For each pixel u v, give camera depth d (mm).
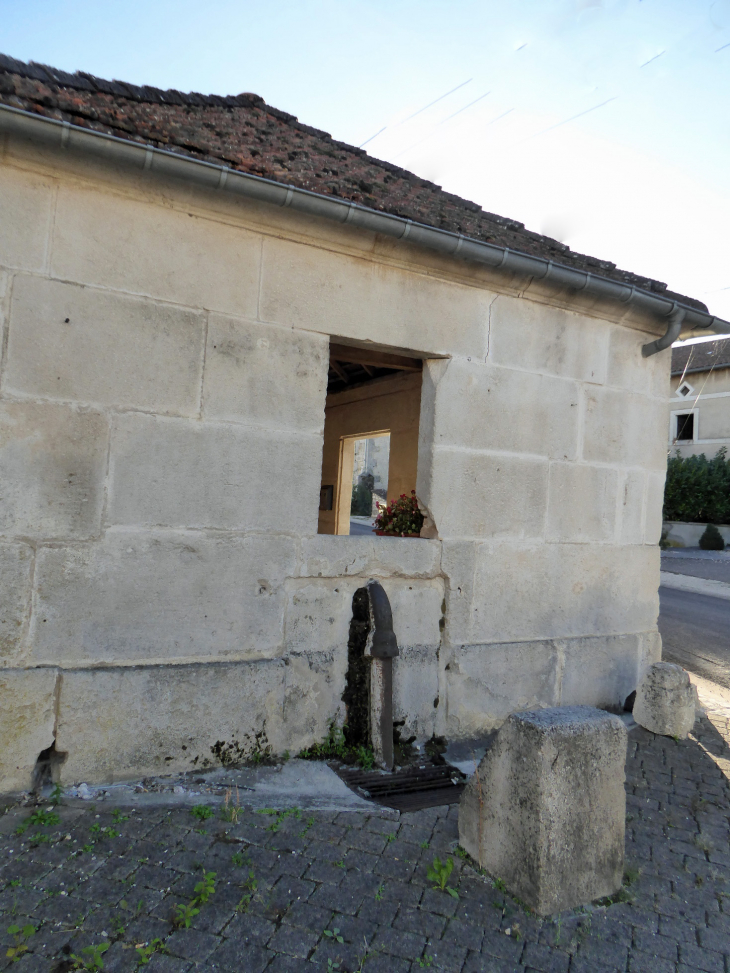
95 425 3465
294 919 2514
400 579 4469
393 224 3900
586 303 5172
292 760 3969
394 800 3684
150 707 3566
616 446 5508
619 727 2900
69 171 3359
